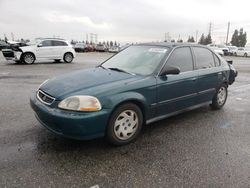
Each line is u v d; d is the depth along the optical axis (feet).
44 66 44.70
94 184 8.77
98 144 11.80
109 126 11.08
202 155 11.12
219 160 10.70
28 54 47.47
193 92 15.17
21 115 15.61
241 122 15.67
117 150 11.34
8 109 16.90
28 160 10.13
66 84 11.68
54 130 10.78
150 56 14.26
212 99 17.53
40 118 11.38
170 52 14.08
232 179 9.32
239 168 10.09
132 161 10.41
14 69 38.99
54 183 8.73
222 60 18.35
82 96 10.46
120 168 9.84
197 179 9.26
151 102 12.65
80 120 10.13
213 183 9.04
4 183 8.61
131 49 15.96
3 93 21.86
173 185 8.86
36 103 11.53
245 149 11.84
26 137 12.26
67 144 11.64
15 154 10.55
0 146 11.22
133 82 11.91
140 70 13.47
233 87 28.40
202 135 13.38
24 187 8.46
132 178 9.20
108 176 9.27
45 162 10.03
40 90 12.07
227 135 13.48
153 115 13.10
